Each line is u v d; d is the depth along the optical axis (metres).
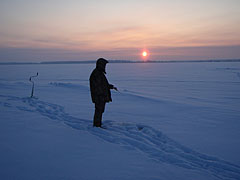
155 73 41.94
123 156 2.92
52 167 2.48
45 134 3.81
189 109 7.08
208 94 12.73
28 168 2.43
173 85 19.16
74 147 3.21
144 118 5.67
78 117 5.47
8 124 4.41
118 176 2.31
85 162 2.67
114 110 6.76
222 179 2.42
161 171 2.50
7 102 7.14
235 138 4.02
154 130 4.47
